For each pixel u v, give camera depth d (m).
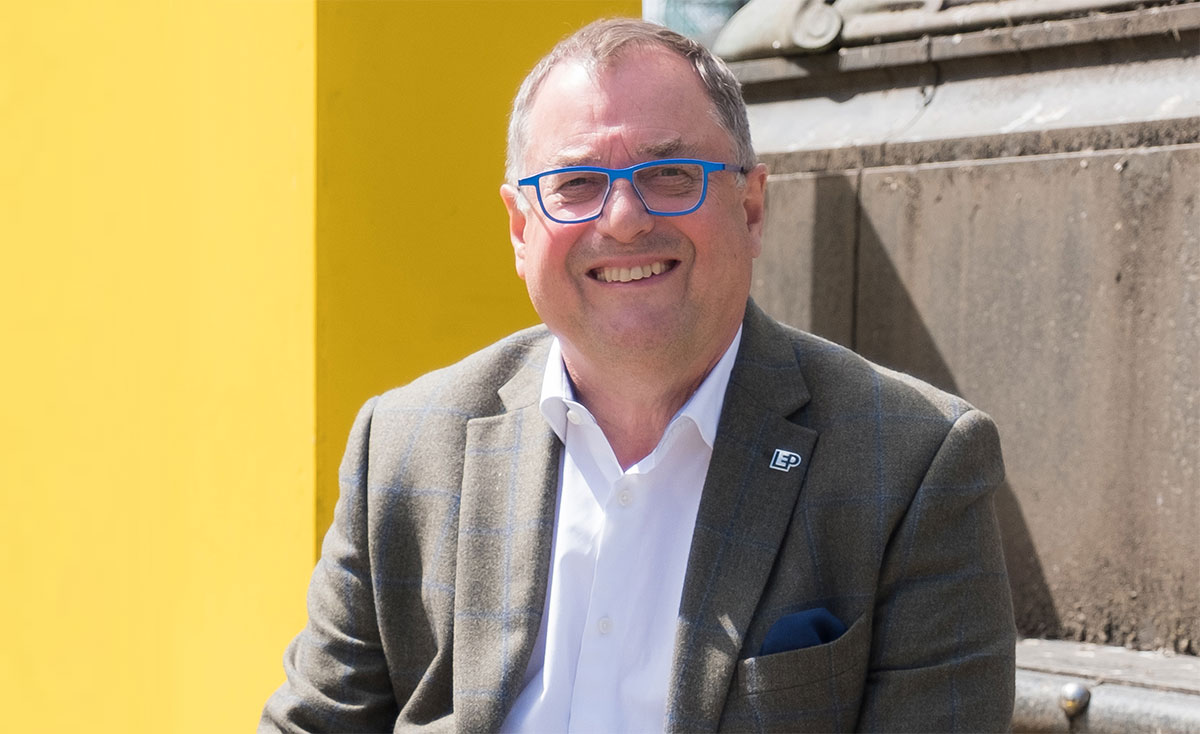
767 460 1.67
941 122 2.79
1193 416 2.38
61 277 2.94
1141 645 2.45
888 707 1.57
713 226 1.65
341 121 2.43
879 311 2.82
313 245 2.40
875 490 1.60
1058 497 2.56
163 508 2.71
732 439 1.70
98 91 2.85
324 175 2.40
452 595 1.76
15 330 3.07
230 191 2.56
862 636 1.57
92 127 2.86
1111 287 2.49
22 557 3.05
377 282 2.50
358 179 2.46
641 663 1.67
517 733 1.69
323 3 2.39
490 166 2.71
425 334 2.58
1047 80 2.69
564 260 1.67
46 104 2.97
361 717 1.83
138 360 2.76
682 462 1.74
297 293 2.43
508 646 1.70
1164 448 2.42
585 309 1.68
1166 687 2.18
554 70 1.71
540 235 1.69
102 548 2.85
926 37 2.85
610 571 1.70
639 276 1.66
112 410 2.82
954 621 1.58
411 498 1.83
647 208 1.63
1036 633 2.58
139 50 2.74
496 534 1.76
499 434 1.83
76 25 2.89
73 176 2.90
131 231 2.78
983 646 1.58
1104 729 2.19
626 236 1.62
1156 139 2.46
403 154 2.54
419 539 1.81
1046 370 2.58
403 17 2.52
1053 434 2.57
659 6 3.56
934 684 1.56
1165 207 2.42
